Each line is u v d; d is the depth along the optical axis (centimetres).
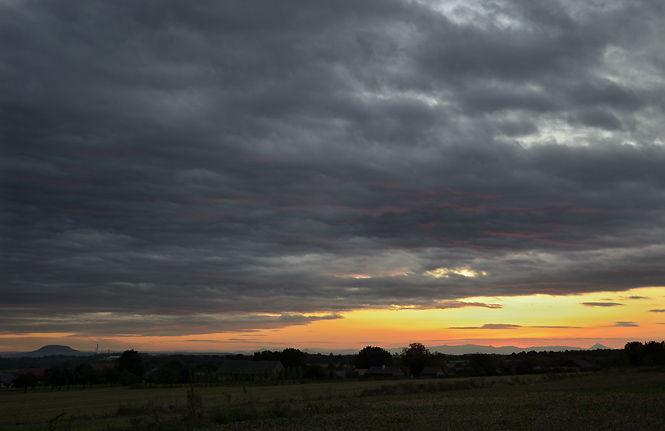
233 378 12912
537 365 16125
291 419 3353
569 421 3052
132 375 14812
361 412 3803
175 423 3136
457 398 5206
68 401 7650
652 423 2875
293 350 16162
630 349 14725
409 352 16362
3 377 16950
